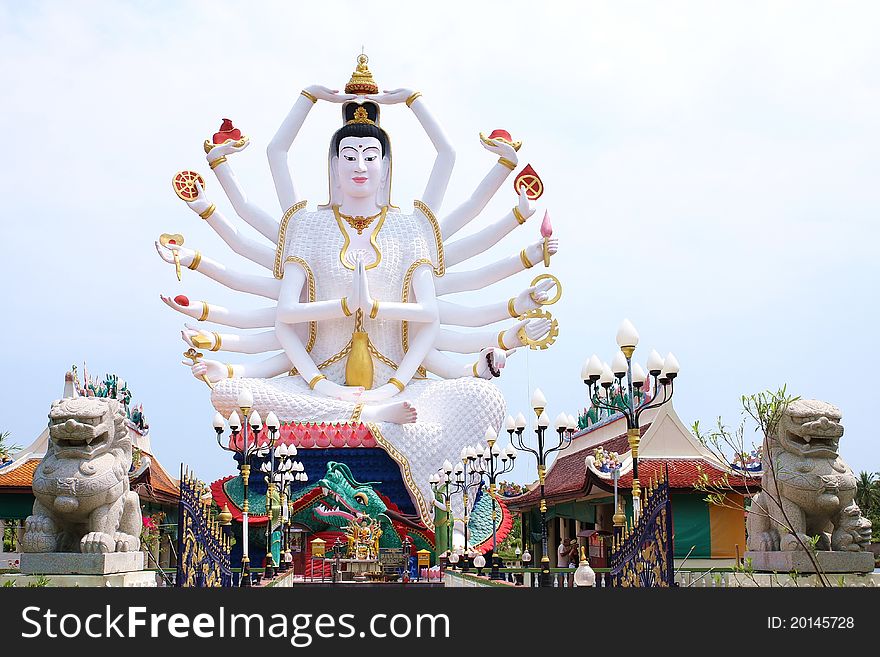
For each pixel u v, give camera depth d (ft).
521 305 110.93
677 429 77.56
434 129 120.78
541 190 115.24
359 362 111.65
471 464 91.97
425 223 118.01
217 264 113.80
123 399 105.60
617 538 49.67
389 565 90.07
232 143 118.21
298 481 101.04
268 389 106.83
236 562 96.78
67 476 43.68
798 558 44.06
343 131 119.24
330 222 117.08
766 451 45.65
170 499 97.71
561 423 62.03
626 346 49.11
